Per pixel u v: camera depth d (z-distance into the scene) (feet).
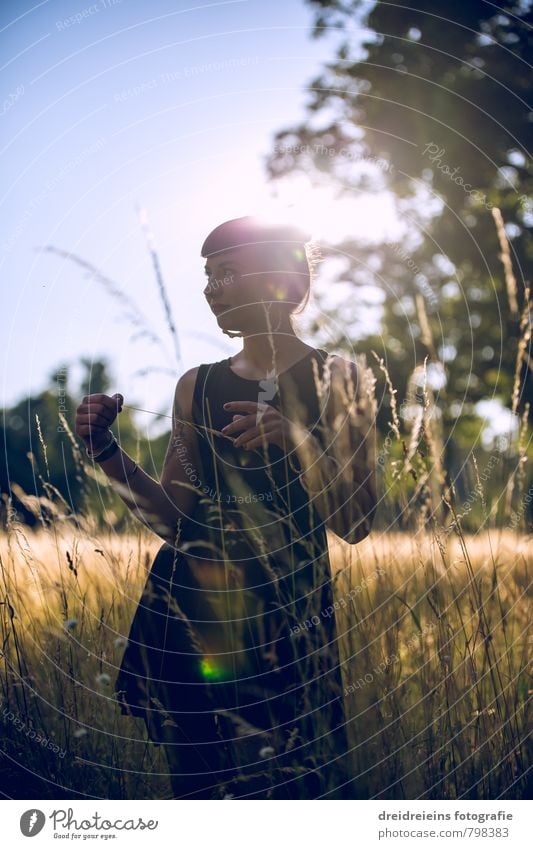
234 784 6.71
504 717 7.39
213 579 6.85
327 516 6.59
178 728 6.75
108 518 9.34
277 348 7.20
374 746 7.02
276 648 6.65
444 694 7.44
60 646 8.05
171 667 6.85
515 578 8.34
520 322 8.53
